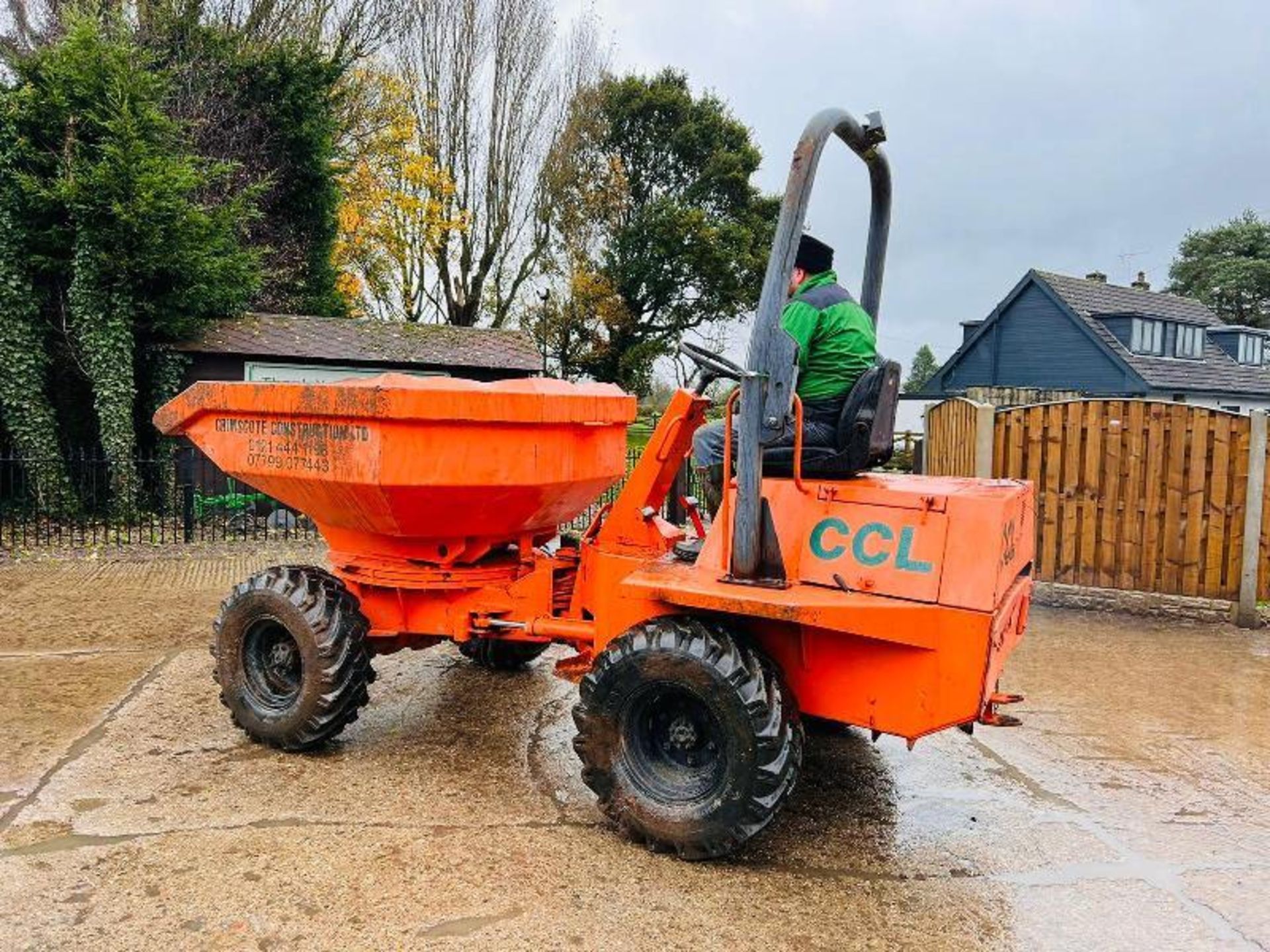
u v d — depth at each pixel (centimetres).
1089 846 381
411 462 395
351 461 404
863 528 351
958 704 333
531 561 467
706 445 418
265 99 1841
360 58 2495
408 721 506
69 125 1201
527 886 337
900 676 345
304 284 1925
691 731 363
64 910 314
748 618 371
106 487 1287
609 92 3322
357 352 1452
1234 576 754
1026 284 3334
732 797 342
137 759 443
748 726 337
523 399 402
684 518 662
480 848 363
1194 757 480
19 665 593
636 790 365
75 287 1234
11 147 1191
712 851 349
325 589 450
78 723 489
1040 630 738
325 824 380
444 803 403
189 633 677
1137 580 785
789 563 362
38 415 1241
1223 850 380
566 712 523
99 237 1217
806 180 340
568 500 456
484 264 2816
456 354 1527
